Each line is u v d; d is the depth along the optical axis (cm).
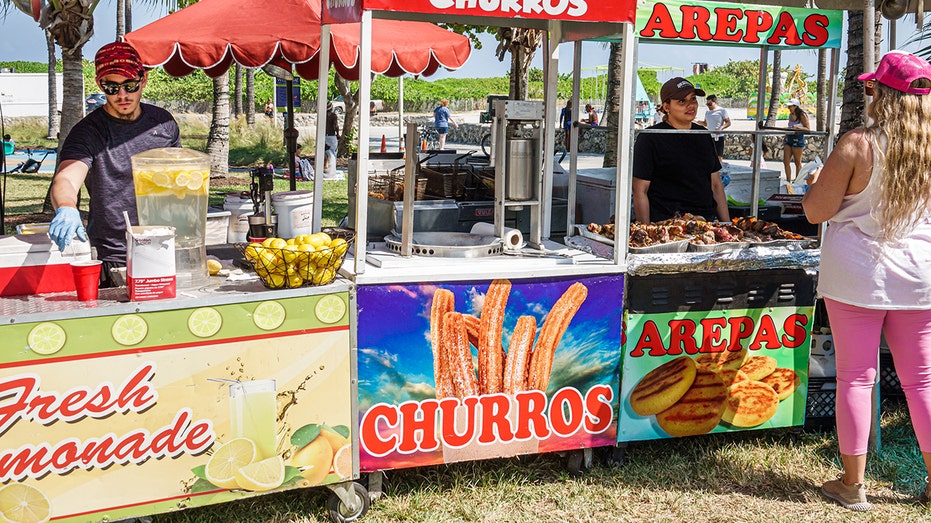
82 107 854
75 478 268
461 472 352
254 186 488
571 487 344
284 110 2669
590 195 441
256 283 303
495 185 355
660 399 352
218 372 282
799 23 356
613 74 748
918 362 324
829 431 393
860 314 320
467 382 322
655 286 342
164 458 279
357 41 493
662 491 342
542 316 328
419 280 308
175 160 288
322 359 298
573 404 340
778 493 343
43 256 283
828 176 313
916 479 353
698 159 421
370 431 311
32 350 256
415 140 327
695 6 339
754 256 348
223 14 497
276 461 296
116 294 283
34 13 716
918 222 311
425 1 292
